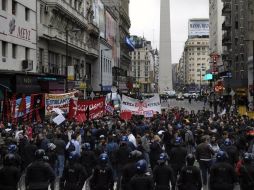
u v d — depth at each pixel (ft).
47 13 179.11
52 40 178.40
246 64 272.10
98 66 295.28
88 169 52.01
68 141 69.41
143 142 68.03
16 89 136.05
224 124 89.97
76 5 233.96
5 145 62.34
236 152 58.03
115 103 157.99
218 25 440.04
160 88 521.24
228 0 328.08
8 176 40.27
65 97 97.14
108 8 352.08
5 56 137.49
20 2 148.46
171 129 74.49
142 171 37.14
